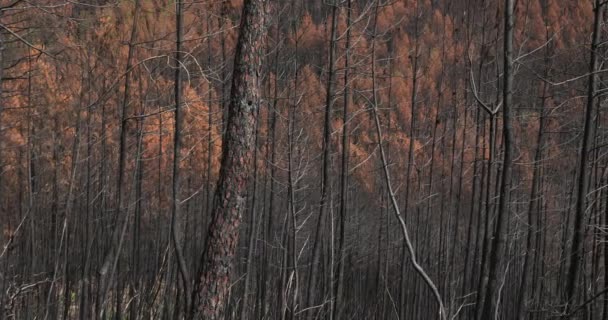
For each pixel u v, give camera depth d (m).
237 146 6.23
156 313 12.59
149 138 14.09
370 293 20.17
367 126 14.83
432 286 4.82
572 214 15.52
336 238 15.77
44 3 8.16
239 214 6.25
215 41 11.15
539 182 15.54
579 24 11.52
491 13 10.02
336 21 10.49
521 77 11.33
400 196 18.39
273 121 11.78
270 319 12.13
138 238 14.14
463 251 19.95
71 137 13.22
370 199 20.61
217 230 6.18
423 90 15.37
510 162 5.48
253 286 13.49
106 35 9.95
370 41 12.07
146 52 10.45
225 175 6.24
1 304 9.14
